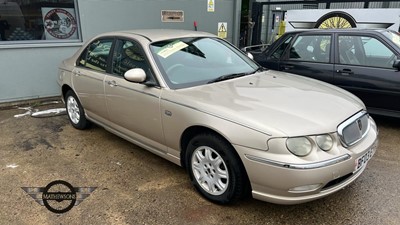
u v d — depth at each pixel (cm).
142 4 682
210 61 362
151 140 342
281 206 288
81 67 438
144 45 345
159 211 285
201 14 765
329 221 268
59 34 632
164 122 312
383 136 441
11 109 583
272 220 270
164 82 315
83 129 476
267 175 241
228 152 263
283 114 257
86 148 416
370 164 361
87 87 418
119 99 363
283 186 238
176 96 299
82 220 276
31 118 533
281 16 1179
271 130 238
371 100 466
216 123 264
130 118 357
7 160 384
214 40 404
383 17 714
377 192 306
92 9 634
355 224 264
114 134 436
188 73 333
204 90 306
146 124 336
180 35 382
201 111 276
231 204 287
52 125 500
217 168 280
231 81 333
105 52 398
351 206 286
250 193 277
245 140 248
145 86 328
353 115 275
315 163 233
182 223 269
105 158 387
